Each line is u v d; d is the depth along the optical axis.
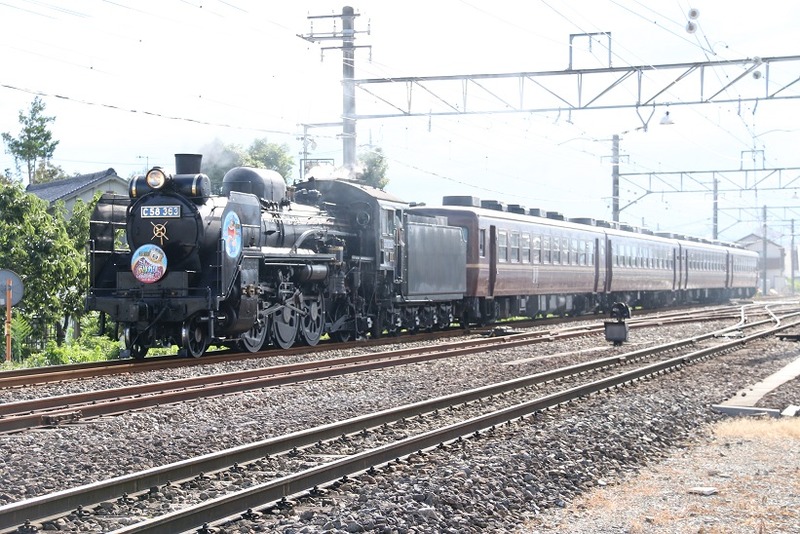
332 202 22.84
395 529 6.30
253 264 17.59
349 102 26.80
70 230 26.64
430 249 24.95
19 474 7.92
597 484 8.20
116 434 9.69
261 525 6.42
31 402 10.93
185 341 16.50
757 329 29.02
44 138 61.47
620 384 14.38
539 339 22.59
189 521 6.20
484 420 10.32
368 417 10.29
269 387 13.24
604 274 38.12
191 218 16.61
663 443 10.12
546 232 32.72
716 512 7.04
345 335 22.36
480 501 7.24
